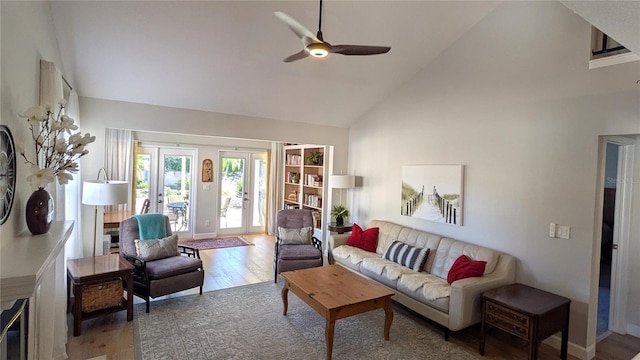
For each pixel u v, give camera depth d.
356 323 3.54
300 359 2.84
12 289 1.44
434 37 4.11
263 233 7.89
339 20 3.60
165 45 3.56
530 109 3.42
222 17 3.33
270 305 3.88
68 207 3.58
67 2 2.93
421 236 4.41
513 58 3.57
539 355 3.04
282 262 4.59
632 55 2.70
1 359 1.54
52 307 2.38
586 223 2.99
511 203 3.57
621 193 3.32
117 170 6.29
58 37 3.23
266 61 4.04
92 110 4.20
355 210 5.99
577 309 3.03
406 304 3.69
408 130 4.88
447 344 3.17
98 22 3.18
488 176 3.80
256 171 7.90
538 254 3.32
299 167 7.49
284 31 3.60
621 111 2.78
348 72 4.54
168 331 3.22
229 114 5.04
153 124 4.55
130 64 3.76
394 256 4.32
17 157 2.06
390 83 4.93
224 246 6.55
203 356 2.83
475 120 3.95
